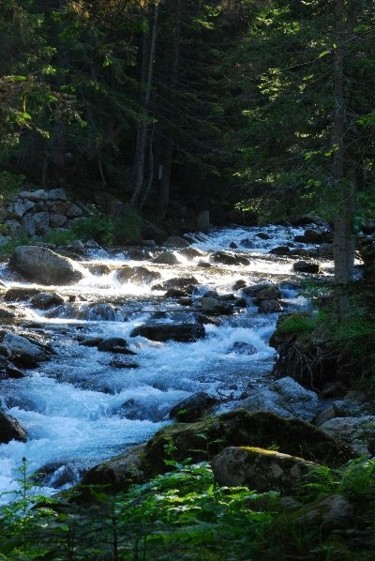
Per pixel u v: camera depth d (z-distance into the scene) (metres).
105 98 37.78
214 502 5.03
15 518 5.48
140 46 45.16
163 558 3.81
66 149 42.97
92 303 22.62
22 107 19.48
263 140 18.27
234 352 19.05
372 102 16.75
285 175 16.55
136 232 38.28
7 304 23.23
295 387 12.90
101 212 38.47
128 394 15.01
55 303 23.05
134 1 11.22
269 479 5.82
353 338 7.31
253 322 20.95
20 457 11.83
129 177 43.84
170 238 39.06
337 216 15.52
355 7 15.69
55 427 13.06
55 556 3.90
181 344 19.45
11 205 34.88
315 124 17.34
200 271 29.61
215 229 44.78
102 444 12.24
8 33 28.50
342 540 4.12
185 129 44.16
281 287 26.03
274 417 7.32
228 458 6.04
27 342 17.45
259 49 18.19
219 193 46.78
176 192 47.50
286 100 17.28
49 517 5.50
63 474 10.57
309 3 17.52
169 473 5.88
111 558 3.64
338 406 11.96
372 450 7.38
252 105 27.48
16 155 37.84
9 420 12.41
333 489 5.39
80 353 18.03
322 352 14.84
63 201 37.09
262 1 36.75
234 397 14.70
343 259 16.33
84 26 11.18
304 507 4.46
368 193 9.69
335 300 12.36
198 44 44.06
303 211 17.89
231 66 29.72
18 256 27.12
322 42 16.23
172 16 40.53
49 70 25.48
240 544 4.19
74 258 31.83
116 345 18.48
